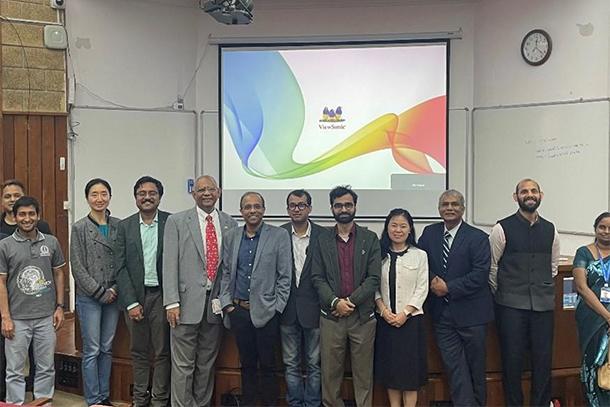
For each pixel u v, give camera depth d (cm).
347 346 384
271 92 685
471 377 375
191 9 689
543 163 591
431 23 662
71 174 618
